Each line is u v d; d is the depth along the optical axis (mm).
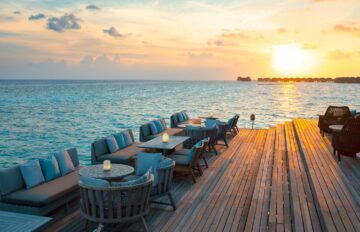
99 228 4535
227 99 46188
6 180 5293
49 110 29750
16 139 16500
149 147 7859
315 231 4473
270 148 10602
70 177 6246
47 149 14484
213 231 4852
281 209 5367
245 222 5164
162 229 4930
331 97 53438
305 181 6562
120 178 5684
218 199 6215
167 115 25891
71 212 5648
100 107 32750
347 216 4641
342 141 7547
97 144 8133
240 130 14734
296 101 43188
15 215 4016
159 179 5480
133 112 28062
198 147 7078
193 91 74375
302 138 10766
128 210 4566
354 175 6625
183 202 6066
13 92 64312
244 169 8352
